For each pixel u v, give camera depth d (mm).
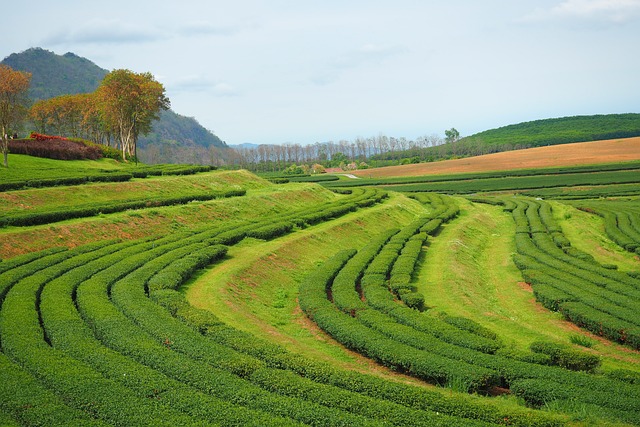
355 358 29094
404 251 52062
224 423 18469
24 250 42969
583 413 20812
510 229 74312
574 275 46406
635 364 28641
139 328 27375
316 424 19047
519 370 24828
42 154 81188
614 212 78562
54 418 18094
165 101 109062
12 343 24438
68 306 30016
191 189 72750
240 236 51812
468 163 166375
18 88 69500
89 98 113188
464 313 36781
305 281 41312
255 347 26094
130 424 18141
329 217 67500
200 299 34938
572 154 163000
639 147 162125
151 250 44906
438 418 19344
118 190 64125
